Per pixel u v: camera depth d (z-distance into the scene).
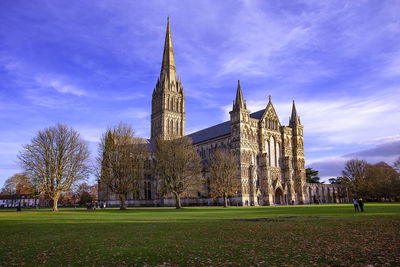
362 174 157.12
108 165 91.31
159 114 167.38
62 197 159.00
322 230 28.19
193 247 21.34
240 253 19.28
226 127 129.38
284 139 134.88
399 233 25.39
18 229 33.47
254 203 115.25
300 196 133.88
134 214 60.50
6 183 168.50
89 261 18.05
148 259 18.19
